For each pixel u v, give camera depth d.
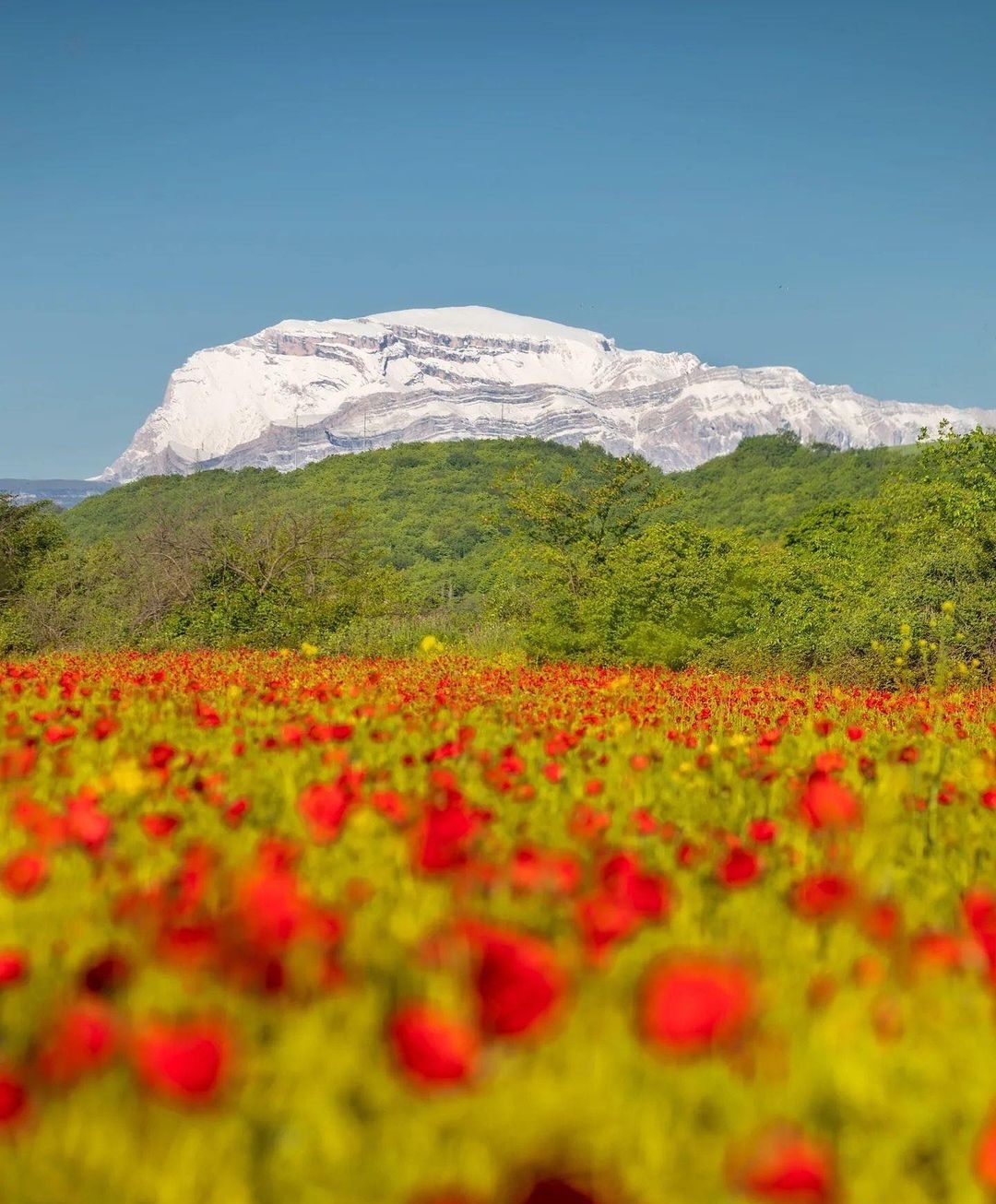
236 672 20.23
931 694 16.56
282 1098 2.37
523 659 28.77
